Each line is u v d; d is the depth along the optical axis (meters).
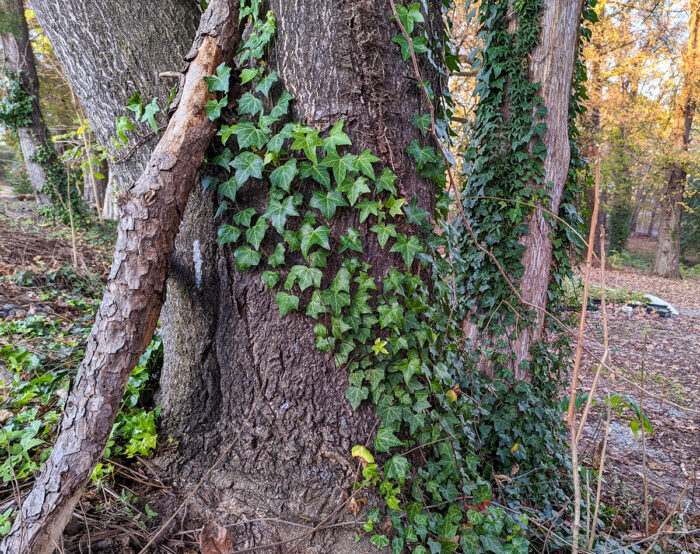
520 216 3.35
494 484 2.81
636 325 8.48
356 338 1.72
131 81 1.81
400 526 1.63
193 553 1.47
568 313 3.77
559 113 3.33
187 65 1.64
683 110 13.00
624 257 17.75
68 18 1.74
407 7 1.70
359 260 1.73
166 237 1.54
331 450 1.73
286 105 1.63
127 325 1.46
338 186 1.63
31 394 2.13
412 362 1.76
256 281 1.78
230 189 1.68
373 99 1.66
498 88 3.47
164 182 1.53
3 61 9.00
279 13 1.64
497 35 3.41
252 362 1.81
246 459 1.75
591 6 3.47
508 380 3.32
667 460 3.81
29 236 6.88
